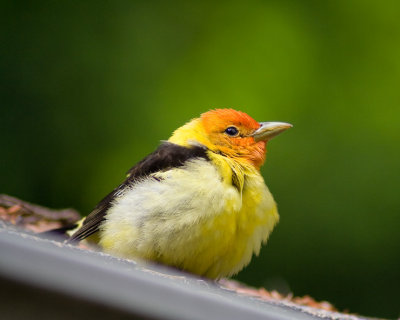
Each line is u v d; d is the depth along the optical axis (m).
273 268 13.45
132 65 14.09
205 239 7.55
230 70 14.52
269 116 14.41
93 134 13.70
